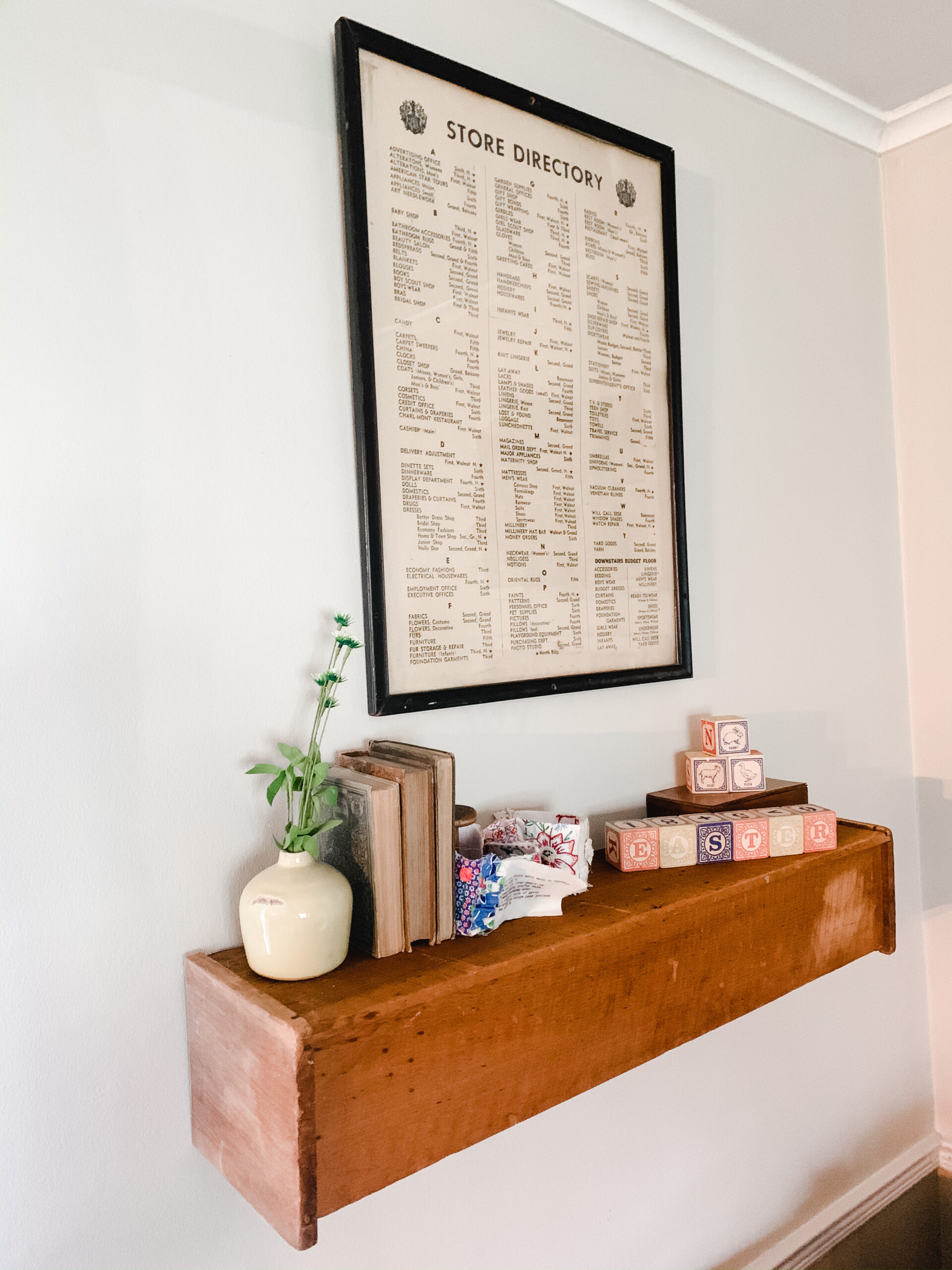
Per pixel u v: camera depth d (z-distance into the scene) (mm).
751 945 1288
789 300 1877
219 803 1081
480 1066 980
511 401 1350
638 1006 1143
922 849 2127
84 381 999
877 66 1821
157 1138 1030
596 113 1529
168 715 1048
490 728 1349
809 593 1897
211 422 1088
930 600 2088
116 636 1014
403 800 1020
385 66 1213
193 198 1081
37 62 976
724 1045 1685
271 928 931
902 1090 2059
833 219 1980
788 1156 1803
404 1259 1235
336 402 1196
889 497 2105
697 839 1352
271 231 1144
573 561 1427
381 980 946
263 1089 876
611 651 1478
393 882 1013
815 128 1943
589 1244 1458
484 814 1339
